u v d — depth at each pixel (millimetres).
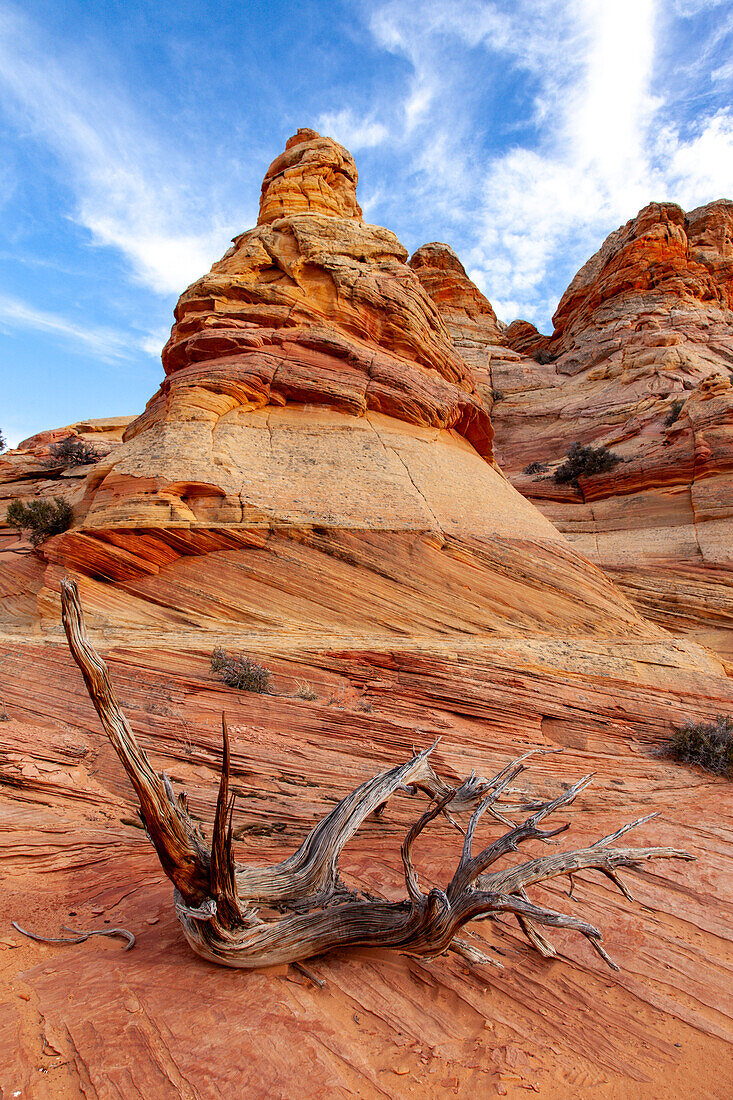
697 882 7652
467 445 23422
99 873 6723
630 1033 5156
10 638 12211
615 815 9734
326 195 26766
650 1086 4570
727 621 22312
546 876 5684
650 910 7098
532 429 44594
